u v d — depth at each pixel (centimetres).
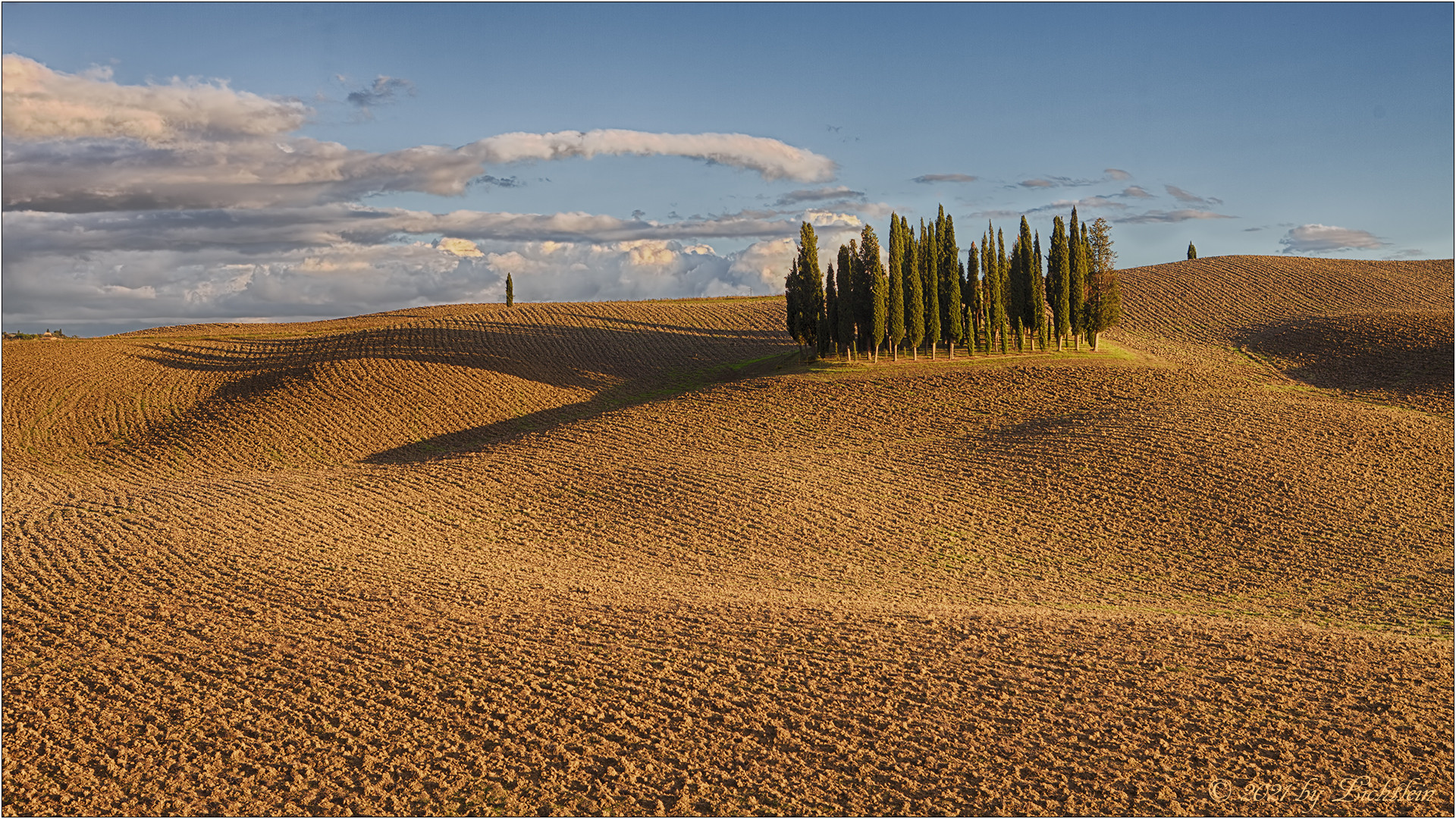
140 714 2033
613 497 4159
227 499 4238
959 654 2338
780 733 1911
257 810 1666
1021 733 1908
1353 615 2716
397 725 1969
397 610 2720
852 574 3212
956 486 4200
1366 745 1830
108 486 4694
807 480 4309
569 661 2305
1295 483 3956
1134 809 1627
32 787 1734
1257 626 2583
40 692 2141
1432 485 3931
